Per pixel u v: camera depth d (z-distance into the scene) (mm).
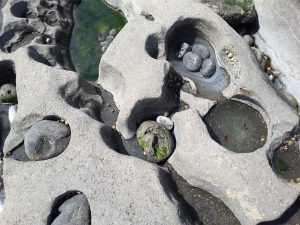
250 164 1032
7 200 1021
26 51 1229
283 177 1090
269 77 1262
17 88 1177
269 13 1238
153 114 1189
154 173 1014
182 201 1078
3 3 1436
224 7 1270
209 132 1172
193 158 1066
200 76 1260
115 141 1162
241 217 1023
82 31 1432
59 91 1151
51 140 1072
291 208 1036
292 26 1166
